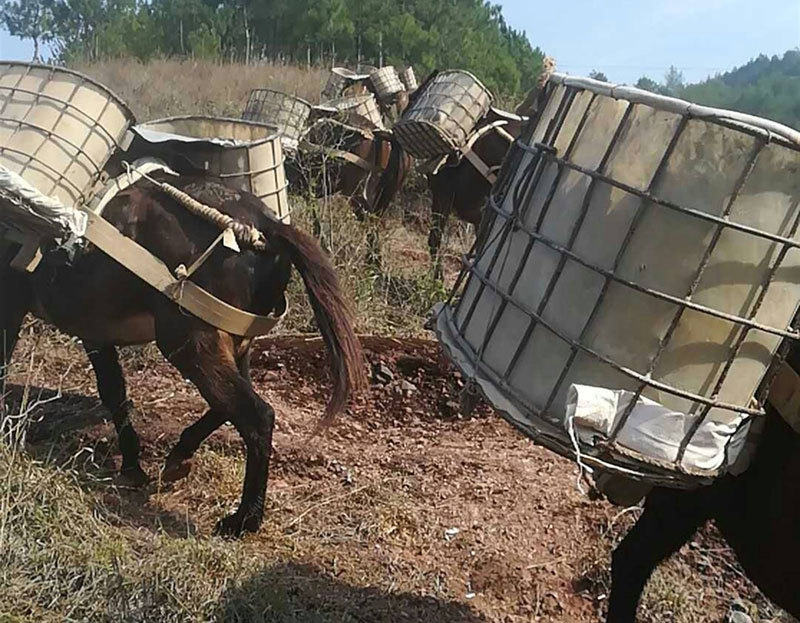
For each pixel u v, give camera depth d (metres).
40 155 3.53
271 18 25.30
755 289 2.23
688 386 2.27
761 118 2.14
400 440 4.90
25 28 29.44
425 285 7.05
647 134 2.24
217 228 3.68
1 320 3.91
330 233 6.86
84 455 4.18
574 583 3.76
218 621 3.11
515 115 7.95
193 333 3.64
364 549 3.74
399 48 24.05
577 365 2.31
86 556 3.21
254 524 3.69
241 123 4.90
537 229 2.43
